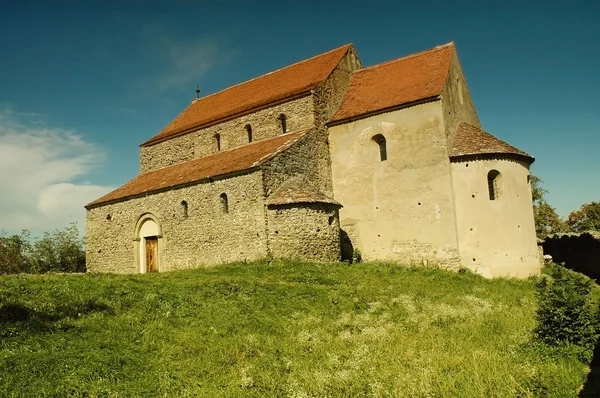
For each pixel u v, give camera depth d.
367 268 21.86
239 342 11.28
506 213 22.66
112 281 16.30
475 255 22.48
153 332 11.42
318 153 25.92
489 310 14.52
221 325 12.38
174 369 9.73
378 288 17.81
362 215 25.67
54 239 38.62
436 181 23.42
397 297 16.55
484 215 22.55
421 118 24.06
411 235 24.02
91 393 8.51
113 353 10.05
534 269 23.05
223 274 19.20
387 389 8.72
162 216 26.30
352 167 26.20
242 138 28.91
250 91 32.56
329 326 13.03
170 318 12.55
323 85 27.17
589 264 26.62
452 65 26.05
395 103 24.83
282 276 18.77
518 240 22.70
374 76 28.52
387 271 21.42
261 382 9.30
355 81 29.27
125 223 28.56
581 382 8.84
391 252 24.55
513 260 22.42
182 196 25.30
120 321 11.91
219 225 23.33
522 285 20.59
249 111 28.66
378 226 25.09
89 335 10.85
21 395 8.20
